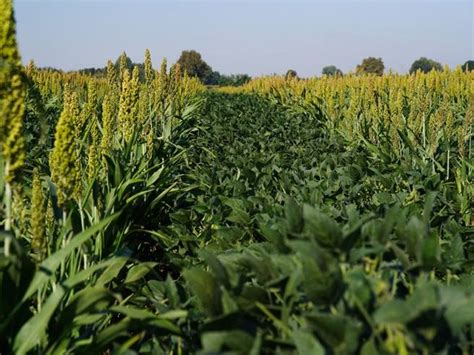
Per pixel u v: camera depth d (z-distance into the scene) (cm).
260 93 3170
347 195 488
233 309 206
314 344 180
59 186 306
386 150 779
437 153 724
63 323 268
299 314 220
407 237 212
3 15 246
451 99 1755
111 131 546
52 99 1472
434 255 199
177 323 274
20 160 259
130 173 534
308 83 2538
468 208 521
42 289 307
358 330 170
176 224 509
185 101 1677
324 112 1661
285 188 511
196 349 258
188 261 437
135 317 256
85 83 2000
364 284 184
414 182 533
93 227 264
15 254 267
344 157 688
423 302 161
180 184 692
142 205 570
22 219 294
